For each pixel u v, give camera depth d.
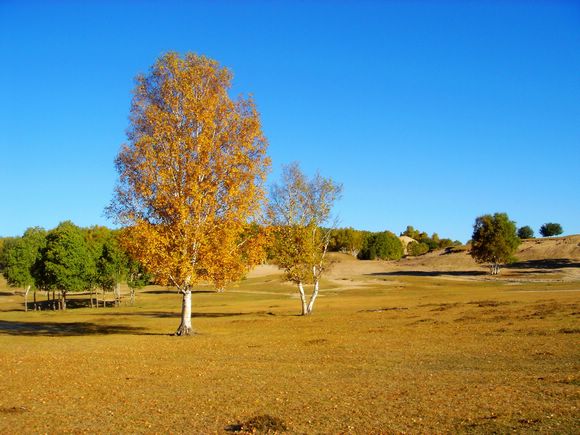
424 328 34.56
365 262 167.50
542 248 143.50
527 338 27.00
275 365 22.45
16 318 61.78
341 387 17.12
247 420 13.38
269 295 92.88
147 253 33.28
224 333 37.94
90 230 141.00
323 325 40.59
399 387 16.75
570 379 16.56
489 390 15.53
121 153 35.19
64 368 22.84
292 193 54.69
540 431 11.34
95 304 97.50
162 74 36.66
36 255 88.56
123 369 22.36
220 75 37.09
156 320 54.12
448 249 175.00
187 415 14.19
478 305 49.94
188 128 35.38
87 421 13.83
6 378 20.42
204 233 34.66
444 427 12.09
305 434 12.11
